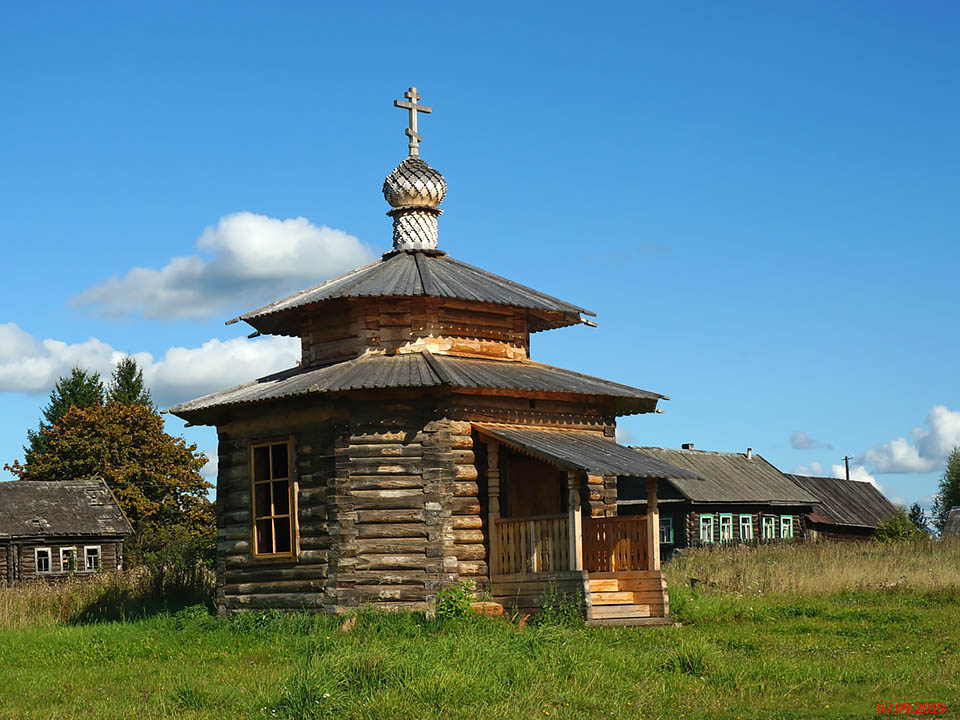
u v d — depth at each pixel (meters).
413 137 28.00
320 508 23.44
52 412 89.00
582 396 24.95
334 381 23.11
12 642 23.11
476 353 25.42
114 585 31.36
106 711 15.38
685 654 17.16
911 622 22.97
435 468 22.97
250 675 17.45
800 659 17.94
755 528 55.44
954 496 92.81
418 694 14.92
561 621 21.34
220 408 24.56
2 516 60.25
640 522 23.69
